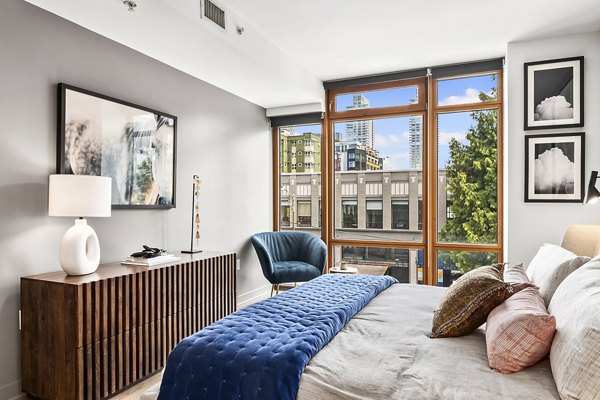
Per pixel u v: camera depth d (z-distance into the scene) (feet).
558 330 4.48
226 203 14.05
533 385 4.22
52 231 8.27
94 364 7.41
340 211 16.14
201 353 5.00
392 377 4.42
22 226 7.72
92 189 7.81
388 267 15.31
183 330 9.68
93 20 8.41
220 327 5.72
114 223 9.66
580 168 10.82
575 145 10.88
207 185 13.07
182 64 11.21
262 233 15.40
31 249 7.88
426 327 6.13
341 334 5.80
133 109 10.09
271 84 13.19
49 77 8.16
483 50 12.45
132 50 10.14
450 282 14.20
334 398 4.24
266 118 16.85
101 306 7.58
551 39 11.29
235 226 14.56
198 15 8.59
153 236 10.85
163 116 11.06
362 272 15.72
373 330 5.96
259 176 16.24
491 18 10.21
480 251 13.76
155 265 9.16
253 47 10.78
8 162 7.49
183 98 11.96
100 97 9.17
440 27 10.77
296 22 10.51
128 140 9.94
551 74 11.18
